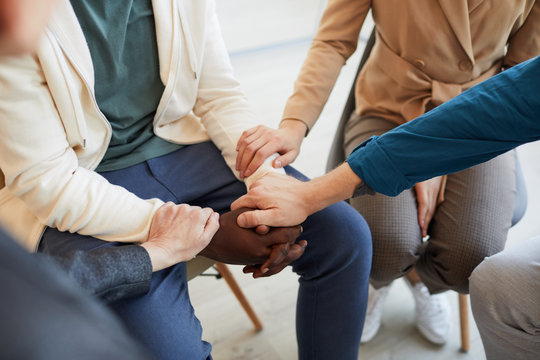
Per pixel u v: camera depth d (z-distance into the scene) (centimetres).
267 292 142
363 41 271
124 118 90
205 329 132
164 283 78
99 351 28
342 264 89
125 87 87
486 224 100
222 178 96
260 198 83
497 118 66
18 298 26
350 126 123
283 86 235
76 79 77
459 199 104
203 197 96
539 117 64
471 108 68
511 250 90
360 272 91
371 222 102
